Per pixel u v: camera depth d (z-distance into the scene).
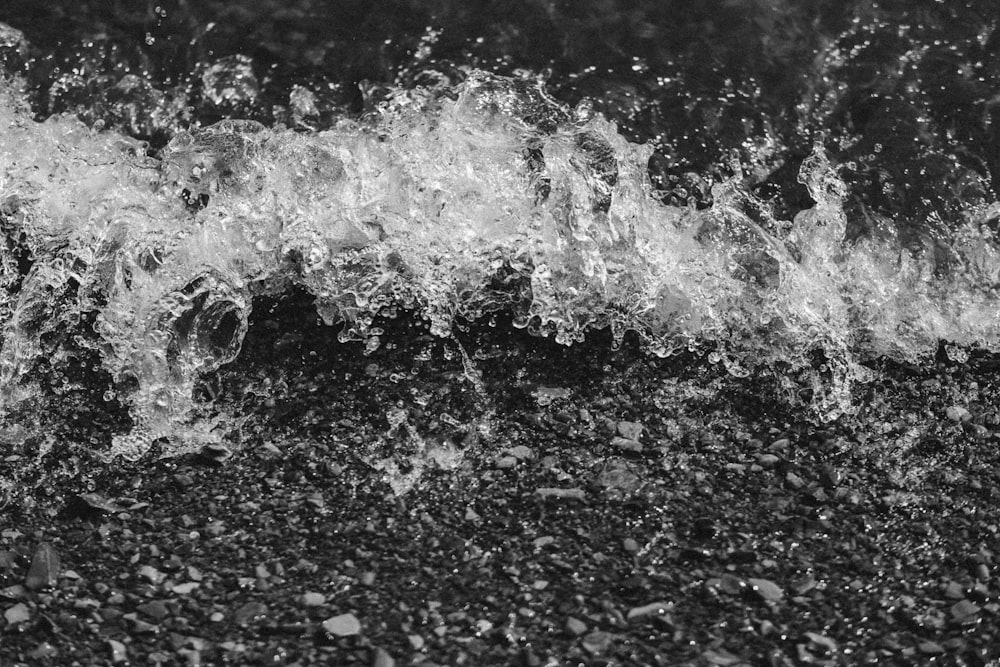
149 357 1.87
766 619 1.65
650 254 1.95
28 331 1.89
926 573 1.69
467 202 1.98
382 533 1.71
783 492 1.76
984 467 1.79
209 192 2.00
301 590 1.67
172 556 1.69
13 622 1.63
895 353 1.90
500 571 1.68
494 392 1.85
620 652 1.62
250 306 1.92
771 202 2.00
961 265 1.96
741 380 1.86
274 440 1.80
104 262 1.94
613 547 1.70
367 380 1.86
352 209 1.98
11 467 1.77
